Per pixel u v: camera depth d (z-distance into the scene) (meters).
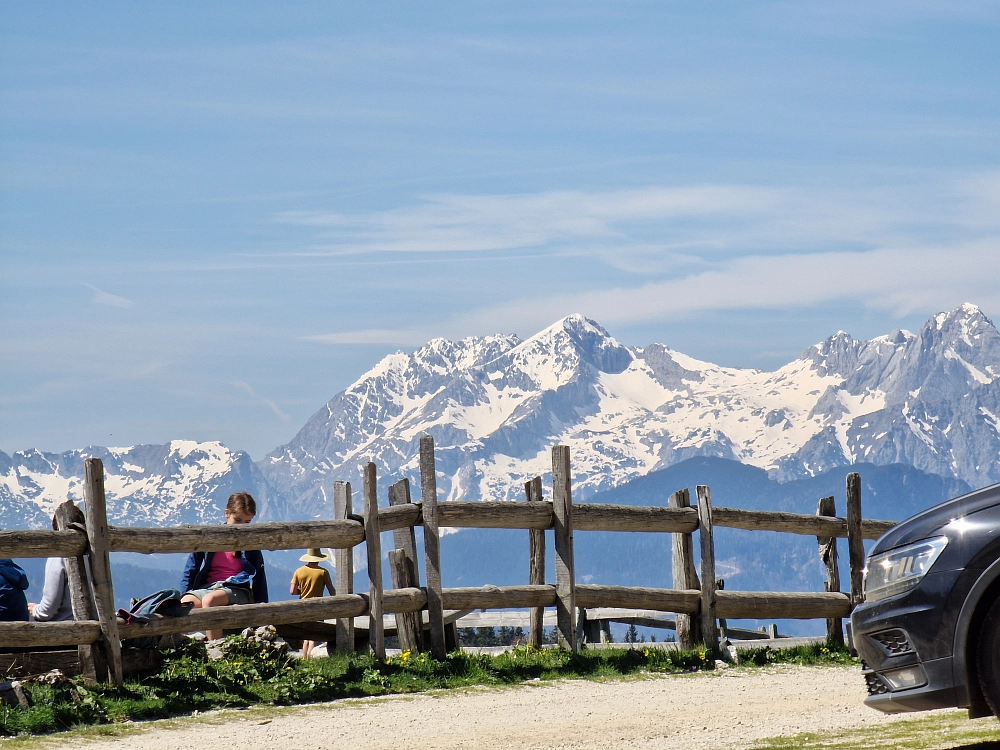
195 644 24.00
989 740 16.11
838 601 31.36
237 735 18.84
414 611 26.75
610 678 25.48
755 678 25.81
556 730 19.34
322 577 28.52
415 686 23.70
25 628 20.47
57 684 21.03
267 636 24.73
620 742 18.25
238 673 22.70
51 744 18.00
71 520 21.86
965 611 14.38
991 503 14.70
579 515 28.17
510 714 20.86
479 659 26.22
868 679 15.62
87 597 21.56
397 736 18.83
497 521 27.47
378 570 25.42
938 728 17.91
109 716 20.05
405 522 26.72
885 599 15.06
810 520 31.59
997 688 14.27
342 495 25.95
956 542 14.59
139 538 22.05
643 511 29.03
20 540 20.78
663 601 28.86
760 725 19.53
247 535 23.66
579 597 28.02
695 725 19.69
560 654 27.06
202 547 23.03
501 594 27.41
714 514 29.72
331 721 20.09
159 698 21.05
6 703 19.92
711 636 29.08
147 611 22.44
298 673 23.39
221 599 25.91
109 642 21.31
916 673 14.72
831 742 17.22
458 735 18.89
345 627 26.66
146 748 17.73
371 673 24.08
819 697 22.70
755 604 30.06
